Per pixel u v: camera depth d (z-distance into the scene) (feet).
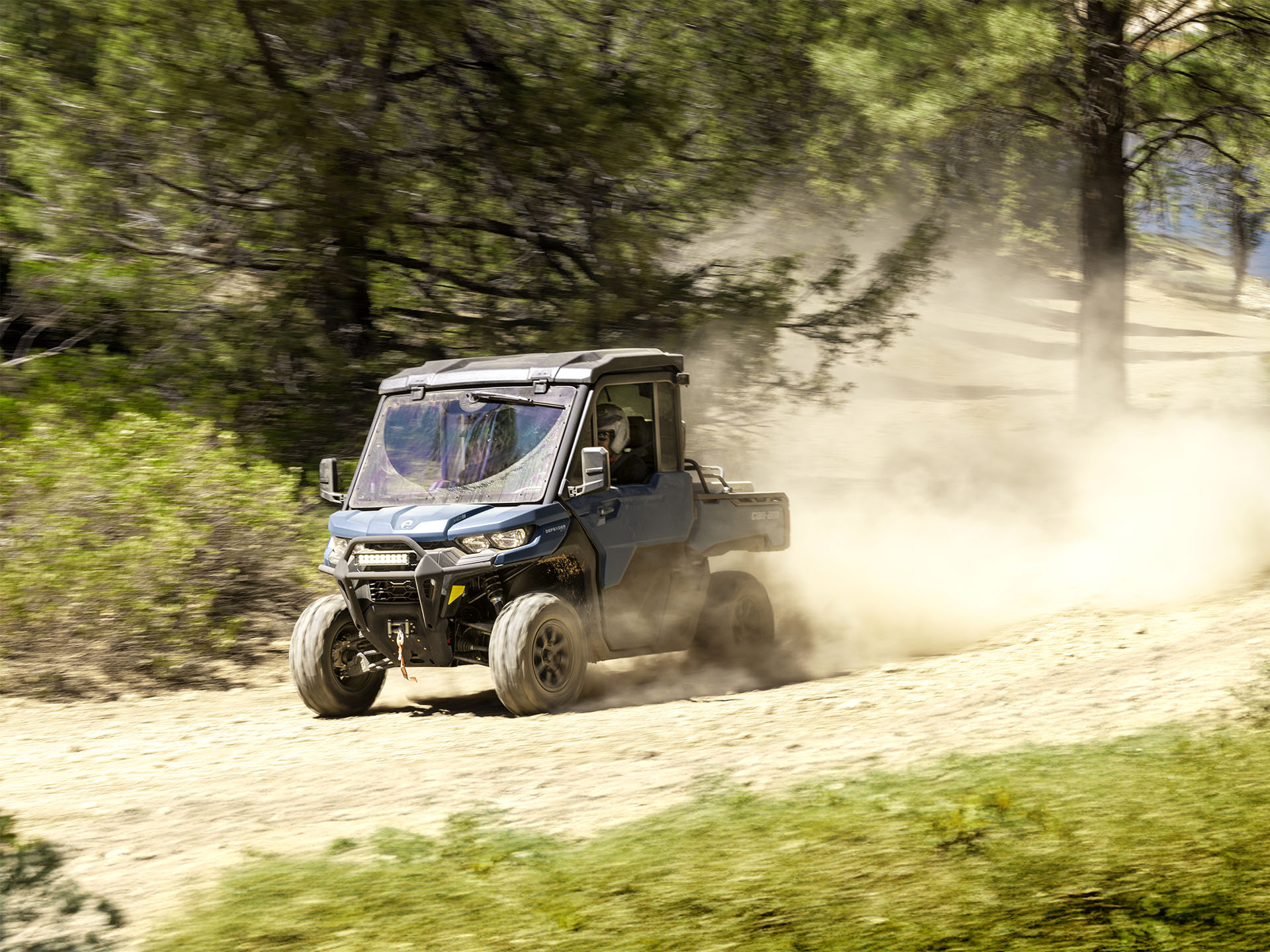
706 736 73.00
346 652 90.58
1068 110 220.02
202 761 76.59
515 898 42.60
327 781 67.87
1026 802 47.83
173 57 135.13
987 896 38.40
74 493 115.34
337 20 136.56
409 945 38.96
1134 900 36.94
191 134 137.69
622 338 155.12
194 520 120.37
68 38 138.10
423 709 91.86
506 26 148.87
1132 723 64.64
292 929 41.39
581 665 85.76
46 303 146.20
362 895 44.27
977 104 202.49
